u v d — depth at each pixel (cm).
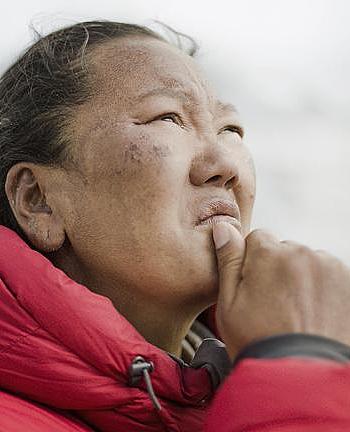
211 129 135
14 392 121
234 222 130
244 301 118
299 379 101
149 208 126
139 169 127
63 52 140
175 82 135
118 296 130
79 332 119
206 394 125
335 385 100
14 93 141
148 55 137
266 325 114
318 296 115
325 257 120
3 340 120
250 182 136
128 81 134
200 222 128
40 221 133
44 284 121
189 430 123
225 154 131
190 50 157
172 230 126
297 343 107
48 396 119
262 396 101
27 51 146
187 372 125
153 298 129
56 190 133
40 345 119
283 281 117
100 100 133
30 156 135
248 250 124
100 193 129
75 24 146
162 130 130
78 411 121
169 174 127
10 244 126
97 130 131
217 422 103
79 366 119
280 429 99
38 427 116
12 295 122
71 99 134
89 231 129
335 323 113
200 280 126
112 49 138
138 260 126
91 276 131
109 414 120
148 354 121
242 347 115
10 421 114
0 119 141
